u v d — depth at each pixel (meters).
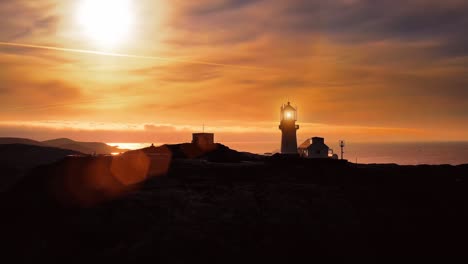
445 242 40.75
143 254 36.47
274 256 37.50
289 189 50.44
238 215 43.25
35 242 40.25
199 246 37.59
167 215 42.78
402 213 45.75
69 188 50.59
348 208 46.19
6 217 45.28
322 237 40.56
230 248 37.84
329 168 61.28
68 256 38.16
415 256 38.62
